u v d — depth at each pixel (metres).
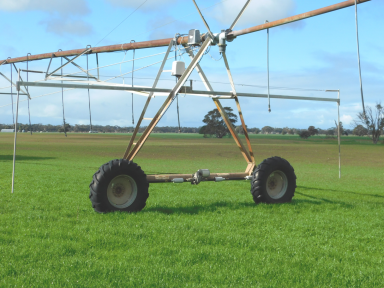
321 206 9.44
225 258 4.98
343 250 5.60
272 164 9.28
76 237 5.85
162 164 27.91
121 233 6.09
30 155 33.56
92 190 7.69
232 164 29.33
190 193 11.74
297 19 8.58
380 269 4.78
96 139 86.75
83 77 13.59
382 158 40.12
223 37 9.45
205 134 114.19
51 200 9.53
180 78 9.21
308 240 6.05
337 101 11.91
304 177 19.78
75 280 4.10
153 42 12.23
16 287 3.91
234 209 8.56
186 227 6.59
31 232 6.09
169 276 4.30
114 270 4.43
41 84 8.35
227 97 10.11
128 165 7.88
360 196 12.14
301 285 4.18
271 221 7.34
